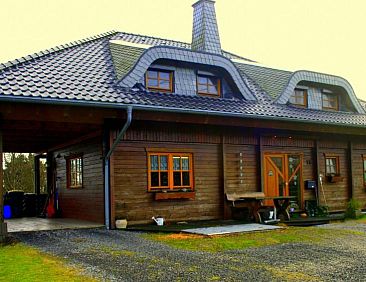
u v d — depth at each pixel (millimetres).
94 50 14148
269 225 11758
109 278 6109
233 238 9766
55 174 16391
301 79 15961
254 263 7211
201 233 10062
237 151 13898
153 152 12234
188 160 12938
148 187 12055
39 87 10242
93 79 11766
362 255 7992
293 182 15305
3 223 9109
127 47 14680
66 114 10234
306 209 15344
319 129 15000
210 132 13297
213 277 6230
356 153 17156
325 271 6688
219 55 13930
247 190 14000
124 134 11688
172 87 13266
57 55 13055
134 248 8414
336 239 9836
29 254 7828
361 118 16875
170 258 7520
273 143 14734
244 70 16906
